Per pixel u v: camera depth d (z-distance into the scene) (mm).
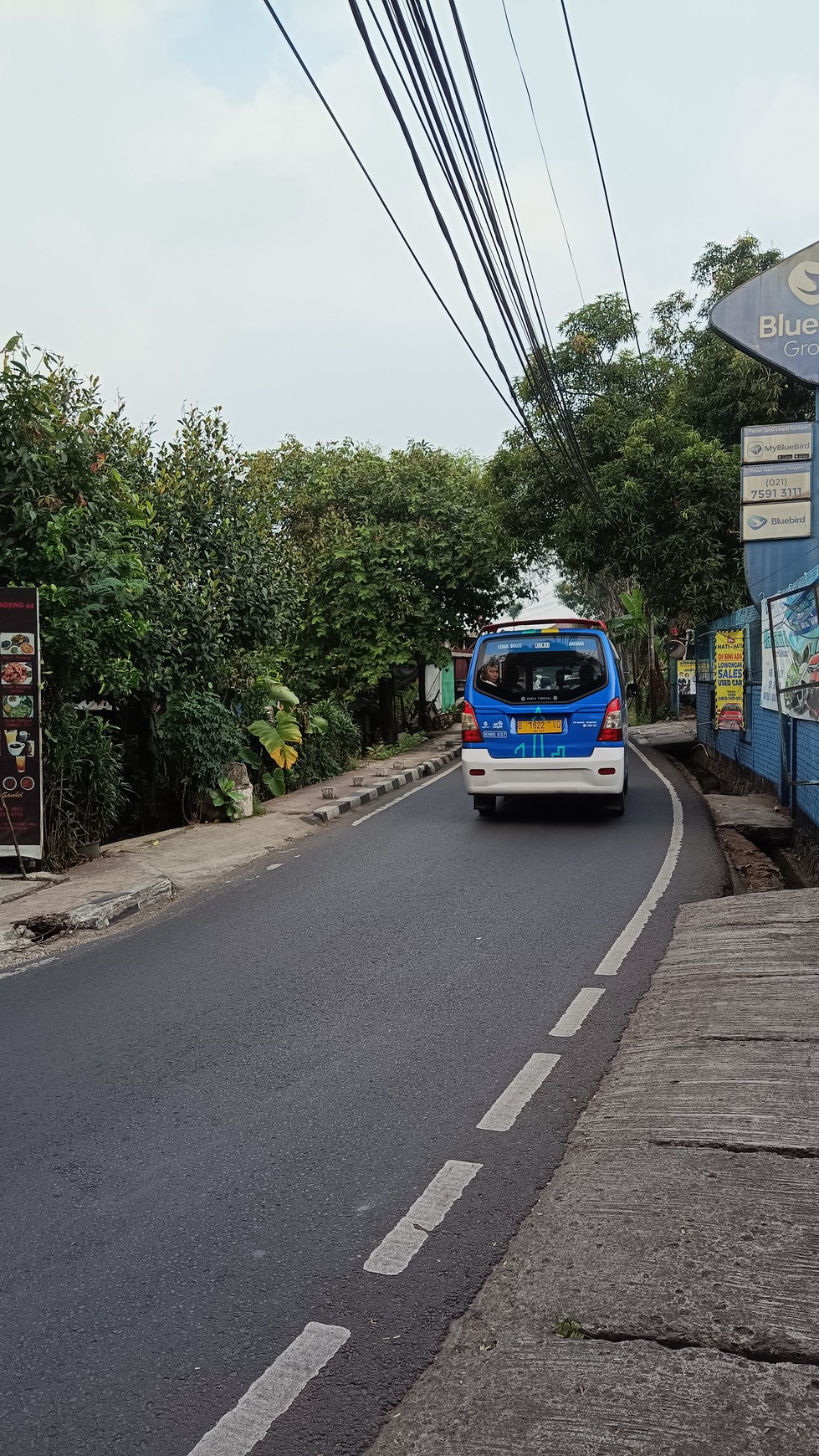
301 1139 3967
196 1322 2865
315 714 18469
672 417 22719
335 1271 3086
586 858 9500
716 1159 3600
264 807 13641
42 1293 3023
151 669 11914
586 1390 2482
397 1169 3703
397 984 5883
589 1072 4539
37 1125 4156
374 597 22797
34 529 9344
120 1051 4977
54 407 10016
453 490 24969
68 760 10047
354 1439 2408
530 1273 2998
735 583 21734
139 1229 3357
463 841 10664
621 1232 3174
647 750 22328
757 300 14750
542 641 11422
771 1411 2369
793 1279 2871
